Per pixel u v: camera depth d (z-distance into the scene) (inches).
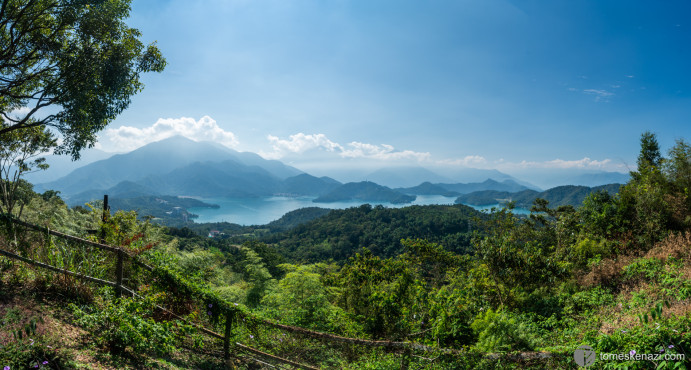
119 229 250.2
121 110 390.9
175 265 232.1
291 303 327.6
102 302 179.8
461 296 305.6
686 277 254.2
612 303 267.7
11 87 363.6
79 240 189.2
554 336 243.6
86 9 357.1
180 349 181.3
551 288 340.5
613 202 496.4
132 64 379.9
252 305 352.2
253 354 218.8
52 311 151.4
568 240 464.1
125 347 146.4
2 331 119.0
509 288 337.4
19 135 382.9
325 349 252.2
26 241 176.9
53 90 350.3
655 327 150.5
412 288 338.0
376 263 408.2
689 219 385.4
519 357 175.9
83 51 352.5
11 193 272.2
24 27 346.3
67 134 379.6
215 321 207.5
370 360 229.5
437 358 199.8
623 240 427.5
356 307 372.5
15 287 159.3
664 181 447.2
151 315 187.2
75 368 114.8
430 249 486.0
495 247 345.7
